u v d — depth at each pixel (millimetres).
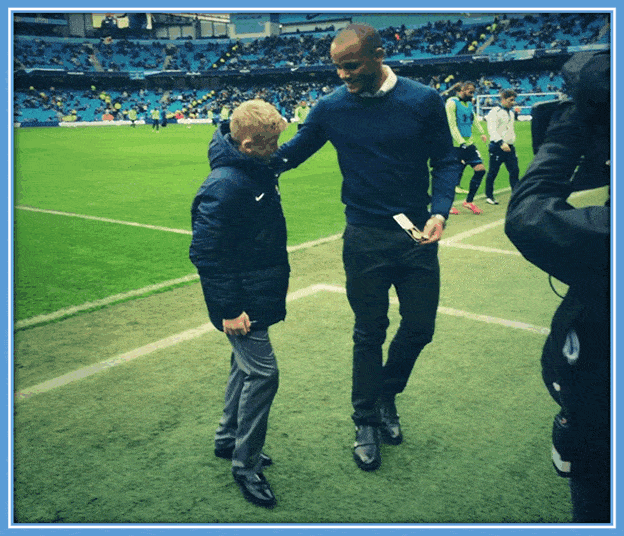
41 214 8969
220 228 2098
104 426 2893
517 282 5156
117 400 3156
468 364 3520
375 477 2477
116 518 2213
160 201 10273
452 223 7766
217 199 2078
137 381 3381
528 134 23906
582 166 1318
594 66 1230
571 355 1415
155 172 14727
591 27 42062
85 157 18906
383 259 2533
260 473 2373
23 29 54156
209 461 2615
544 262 1311
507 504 2289
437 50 47875
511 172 8812
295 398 3145
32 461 2592
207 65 56688
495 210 8703
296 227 7699
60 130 37750
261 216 2195
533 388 3225
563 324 1456
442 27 49156
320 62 52344
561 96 1421
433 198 2590
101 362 3637
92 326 4273
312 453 2654
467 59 42719
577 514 1594
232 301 2174
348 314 4410
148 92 55094
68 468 2547
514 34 45375
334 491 2389
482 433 2799
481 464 2557
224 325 2230
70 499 2336
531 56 40344
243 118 2037
